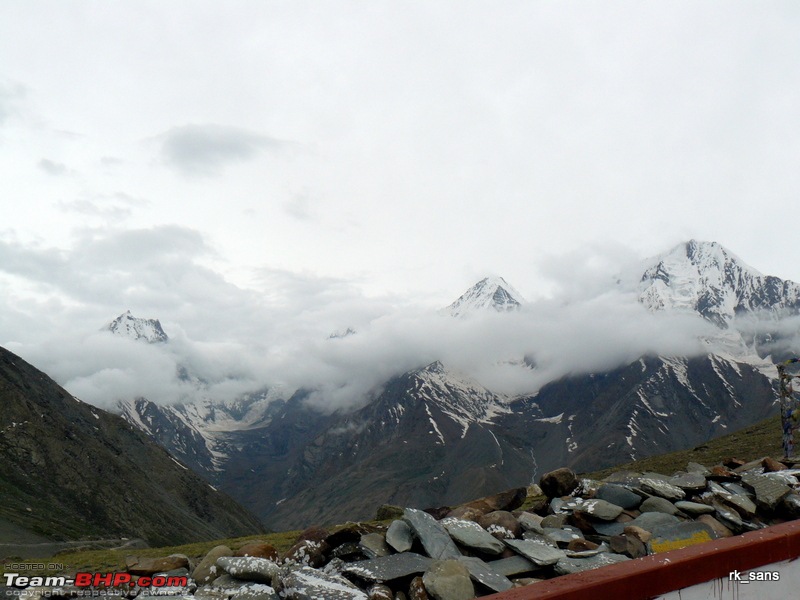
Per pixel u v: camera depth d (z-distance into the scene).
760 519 13.12
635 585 4.84
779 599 5.52
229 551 11.30
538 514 13.77
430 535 10.38
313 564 10.91
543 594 4.57
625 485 13.78
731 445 60.97
